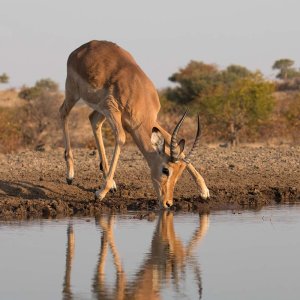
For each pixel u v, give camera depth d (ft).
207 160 147.54
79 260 75.46
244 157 152.46
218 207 108.58
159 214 102.94
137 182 124.98
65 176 127.44
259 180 128.47
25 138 235.61
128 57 113.91
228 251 79.51
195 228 92.53
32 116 265.13
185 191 119.24
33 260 75.25
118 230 91.35
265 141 211.82
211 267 72.64
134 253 78.59
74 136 246.68
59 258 76.13
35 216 101.19
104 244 82.99
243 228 92.63
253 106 223.10
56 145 215.72
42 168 135.23
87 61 112.57
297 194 119.14
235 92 228.43
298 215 101.55
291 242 83.92
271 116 234.79
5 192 114.83
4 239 85.30
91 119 119.24
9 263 73.92
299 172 136.05
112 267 72.64
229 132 221.05
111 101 108.58
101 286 65.72
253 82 237.66
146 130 106.52
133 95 107.24
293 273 70.23
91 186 120.26
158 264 73.92
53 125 260.62
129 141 194.29
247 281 67.41
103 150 119.03
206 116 230.68
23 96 454.81
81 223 95.81
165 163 102.01
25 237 86.63
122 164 142.00
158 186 103.14
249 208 107.86
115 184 114.62
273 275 69.51
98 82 110.52
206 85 393.29
